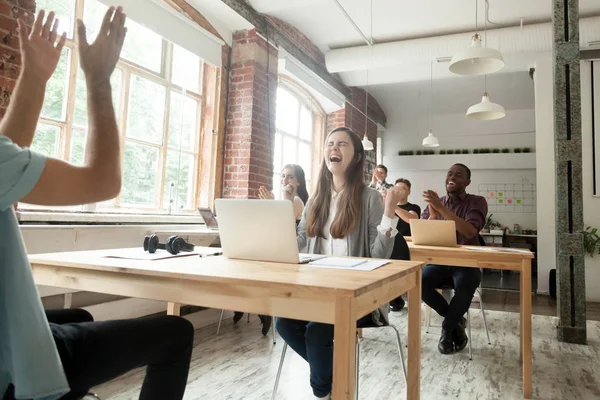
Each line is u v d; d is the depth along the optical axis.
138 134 3.54
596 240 5.22
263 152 4.54
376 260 1.55
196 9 3.98
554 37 3.52
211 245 3.39
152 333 0.97
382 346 2.94
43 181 0.70
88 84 0.86
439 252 2.54
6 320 0.68
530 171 8.80
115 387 2.08
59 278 1.37
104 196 0.80
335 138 1.90
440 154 9.29
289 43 5.16
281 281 1.02
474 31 5.32
